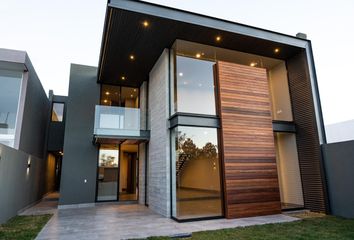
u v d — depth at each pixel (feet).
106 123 26.50
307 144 24.11
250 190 20.65
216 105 22.04
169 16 19.36
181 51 23.09
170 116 22.38
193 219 18.98
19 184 23.20
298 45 24.76
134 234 15.06
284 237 13.83
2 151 18.24
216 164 20.84
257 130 22.26
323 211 21.85
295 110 25.80
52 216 21.56
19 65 25.85
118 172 30.76
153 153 26.04
